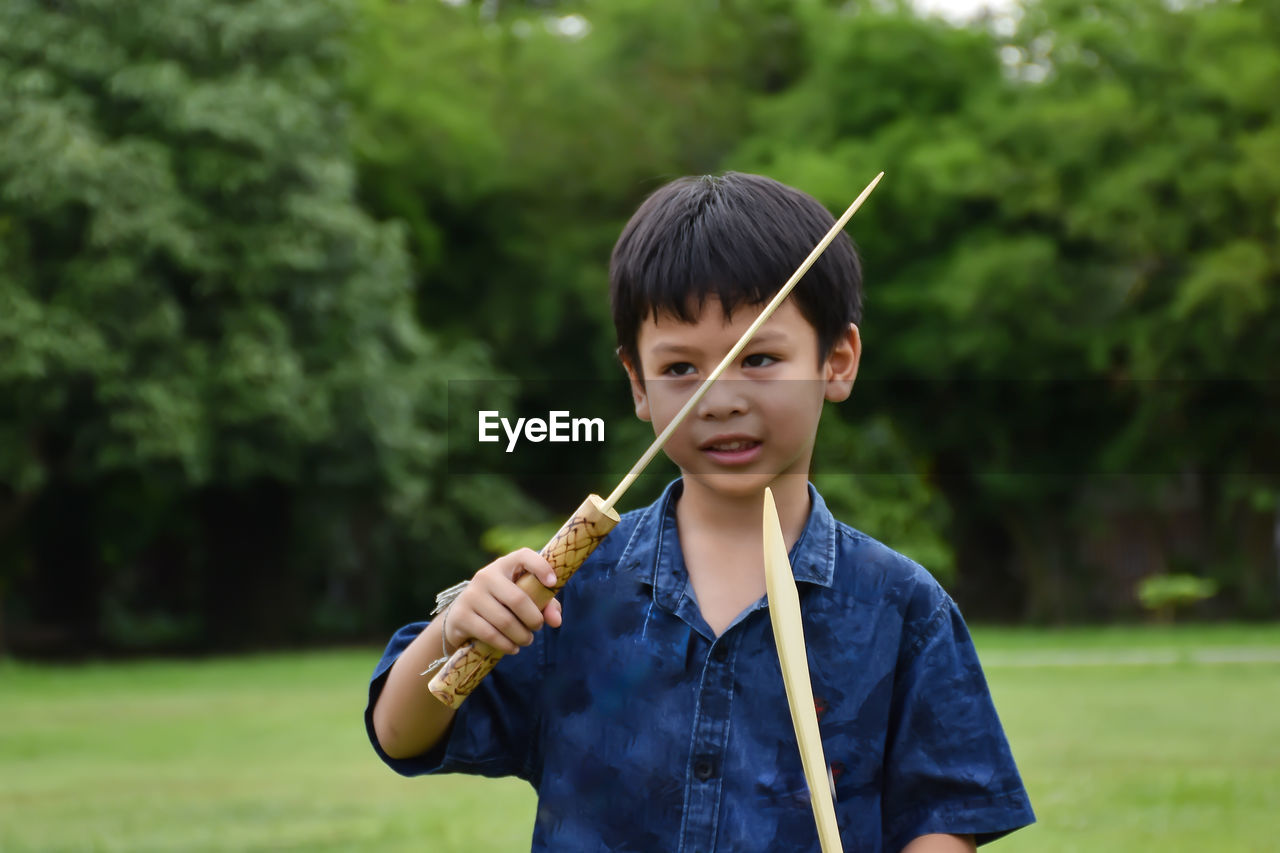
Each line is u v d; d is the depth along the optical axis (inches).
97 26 621.6
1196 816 205.8
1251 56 685.3
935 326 738.8
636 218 62.4
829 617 62.2
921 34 758.5
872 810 61.6
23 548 713.0
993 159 717.3
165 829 213.2
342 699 415.8
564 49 807.7
